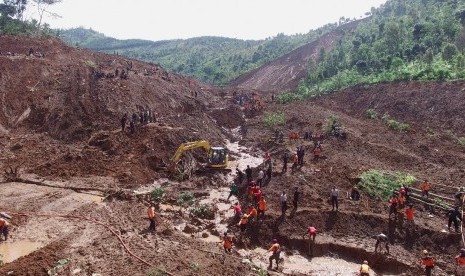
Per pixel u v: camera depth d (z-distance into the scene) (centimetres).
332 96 5644
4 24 5862
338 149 3419
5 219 1902
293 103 5481
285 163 2802
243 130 4356
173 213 2228
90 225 1895
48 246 1659
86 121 3466
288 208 2245
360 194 2459
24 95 3572
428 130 3881
